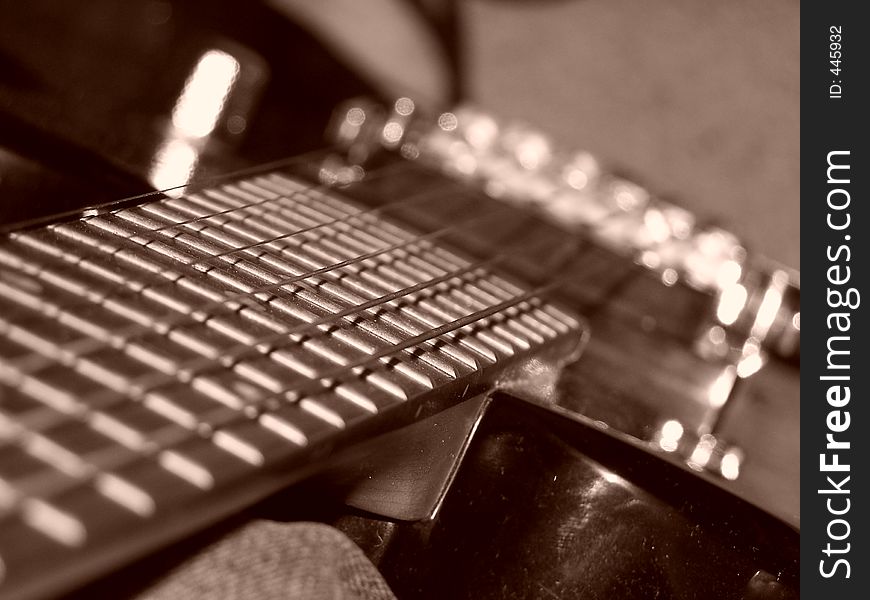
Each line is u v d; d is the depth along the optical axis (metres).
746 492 0.26
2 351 0.19
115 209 0.23
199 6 0.44
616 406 0.27
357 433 0.20
